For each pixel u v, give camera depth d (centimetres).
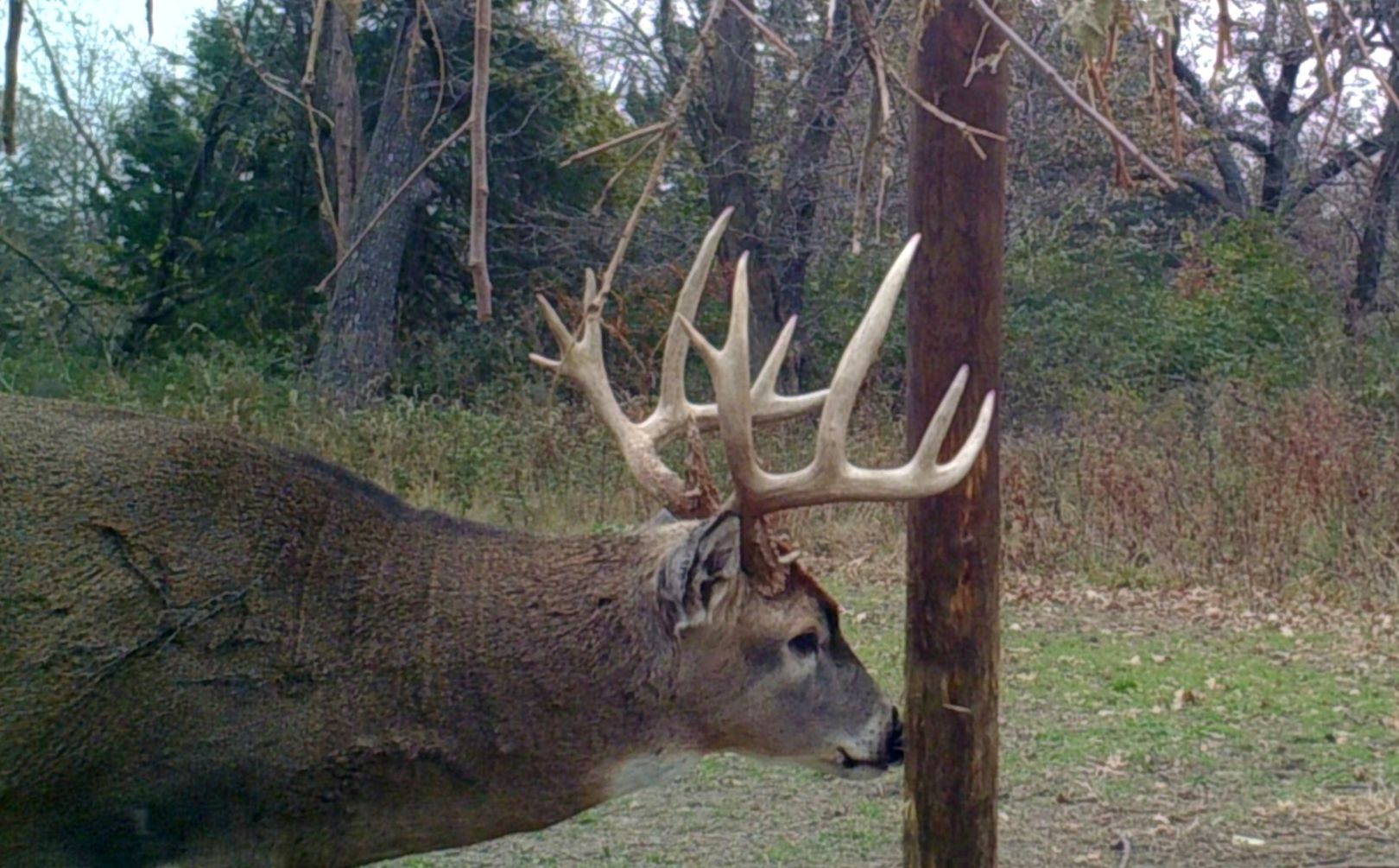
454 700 445
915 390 494
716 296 1875
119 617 417
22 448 430
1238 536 1232
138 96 2341
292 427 1520
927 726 500
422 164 340
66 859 421
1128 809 718
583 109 1944
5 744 407
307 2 919
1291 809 717
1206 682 951
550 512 1390
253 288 2250
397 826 450
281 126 2020
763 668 466
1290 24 1148
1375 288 2178
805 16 1449
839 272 2064
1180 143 396
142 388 1758
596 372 515
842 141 1616
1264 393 1677
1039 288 2095
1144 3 362
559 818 464
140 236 2248
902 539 1354
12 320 1981
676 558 441
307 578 441
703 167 1822
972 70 431
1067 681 959
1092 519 1295
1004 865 643
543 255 2167
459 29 1608
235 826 431
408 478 1455
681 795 742
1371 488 1223
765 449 1471
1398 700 909
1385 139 2047
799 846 671
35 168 2147
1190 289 2166
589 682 453
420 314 2217
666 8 1546
